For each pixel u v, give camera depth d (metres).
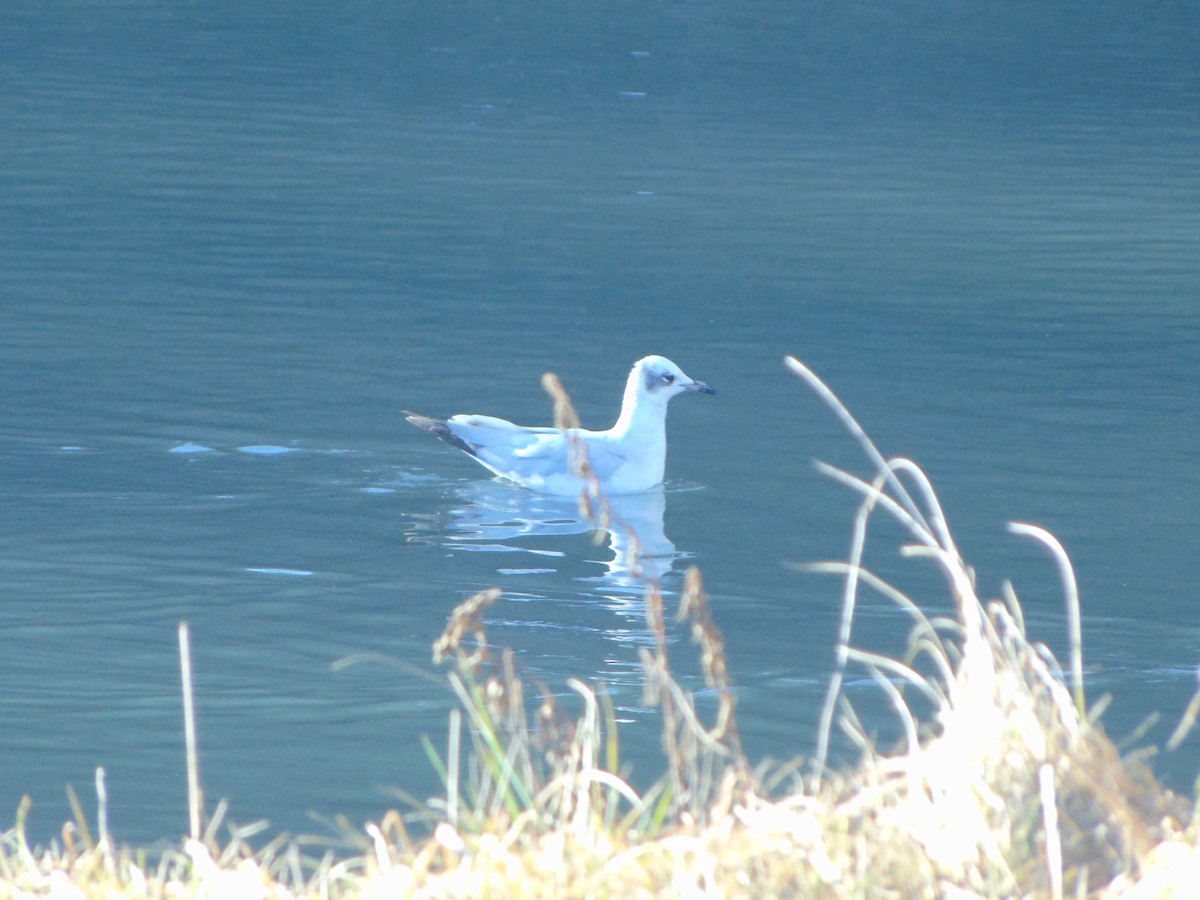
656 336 22.80
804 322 23.72
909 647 12.54
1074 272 27.16
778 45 52.28
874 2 59.31
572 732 7.70
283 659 12.09
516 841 6.61
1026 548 14.99
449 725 10.88
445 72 46.22
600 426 18.94
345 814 9.46
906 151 38.12
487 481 16.78
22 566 13.88
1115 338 23.00
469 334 22.62
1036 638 12.82
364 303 24.09
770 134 39.66
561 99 43.12
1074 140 40.25
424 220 29.81
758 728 10.84
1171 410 19.58
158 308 23.33
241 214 29.77
